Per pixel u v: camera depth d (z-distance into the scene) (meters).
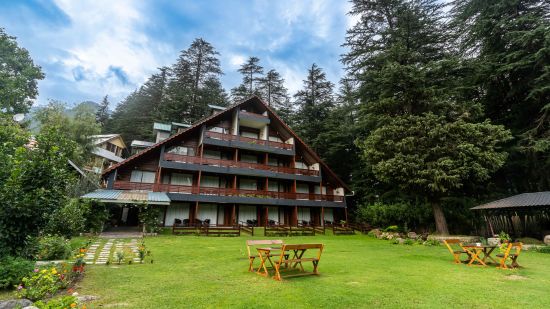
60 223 13.30
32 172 8.12
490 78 21.81
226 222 27.36
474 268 9.62
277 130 32.78
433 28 24.64
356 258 11.77
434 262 10.84
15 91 27.80
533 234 19.61
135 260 10.52
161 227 22.08
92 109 35.47
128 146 48.22
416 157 19.47
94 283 6.99
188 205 26.06
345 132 34.00
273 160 31.92
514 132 21.88
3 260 6.82
